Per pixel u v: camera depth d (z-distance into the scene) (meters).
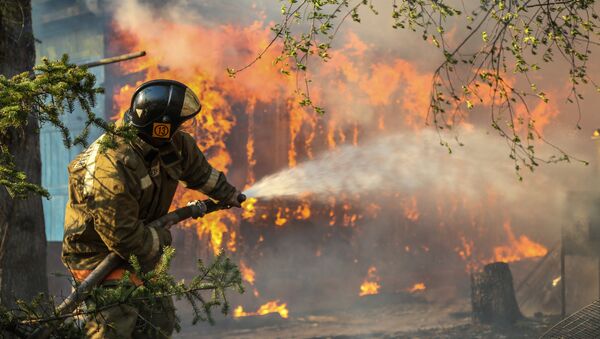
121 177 3.87
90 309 3.75
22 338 3.83
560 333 5.94
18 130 6.18
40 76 3.62
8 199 5.90
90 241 4.08
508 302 12.80
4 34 6.37
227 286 3.79
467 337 11.77
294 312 15.10
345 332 12.83
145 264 4.08
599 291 12.61
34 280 6.50
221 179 4.46
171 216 4.18
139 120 3.94
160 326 4.15
